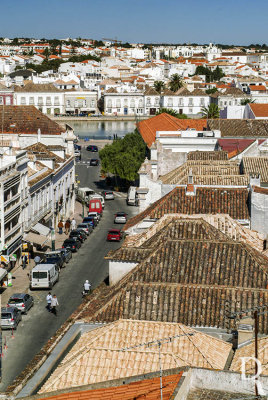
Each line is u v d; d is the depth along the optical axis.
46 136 112.00
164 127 126.31
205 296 38.12
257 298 37.75
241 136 105.38
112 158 126.12
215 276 40.16
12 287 70.19
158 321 35.94
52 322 60.12
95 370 31.91
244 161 74.38
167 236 45.69
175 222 46.78
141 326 34.72
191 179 61.44
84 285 66.75
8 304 61.31
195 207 57.69
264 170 72.75
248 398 24.02
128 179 123.38
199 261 41.16
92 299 41.97
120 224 101.44
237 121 110.56
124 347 33.22
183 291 38.53
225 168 75.62
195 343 33.12
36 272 68.75
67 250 81.12
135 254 43.84
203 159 87.69
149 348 32.91
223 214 52.84
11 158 77.06
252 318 34.28
